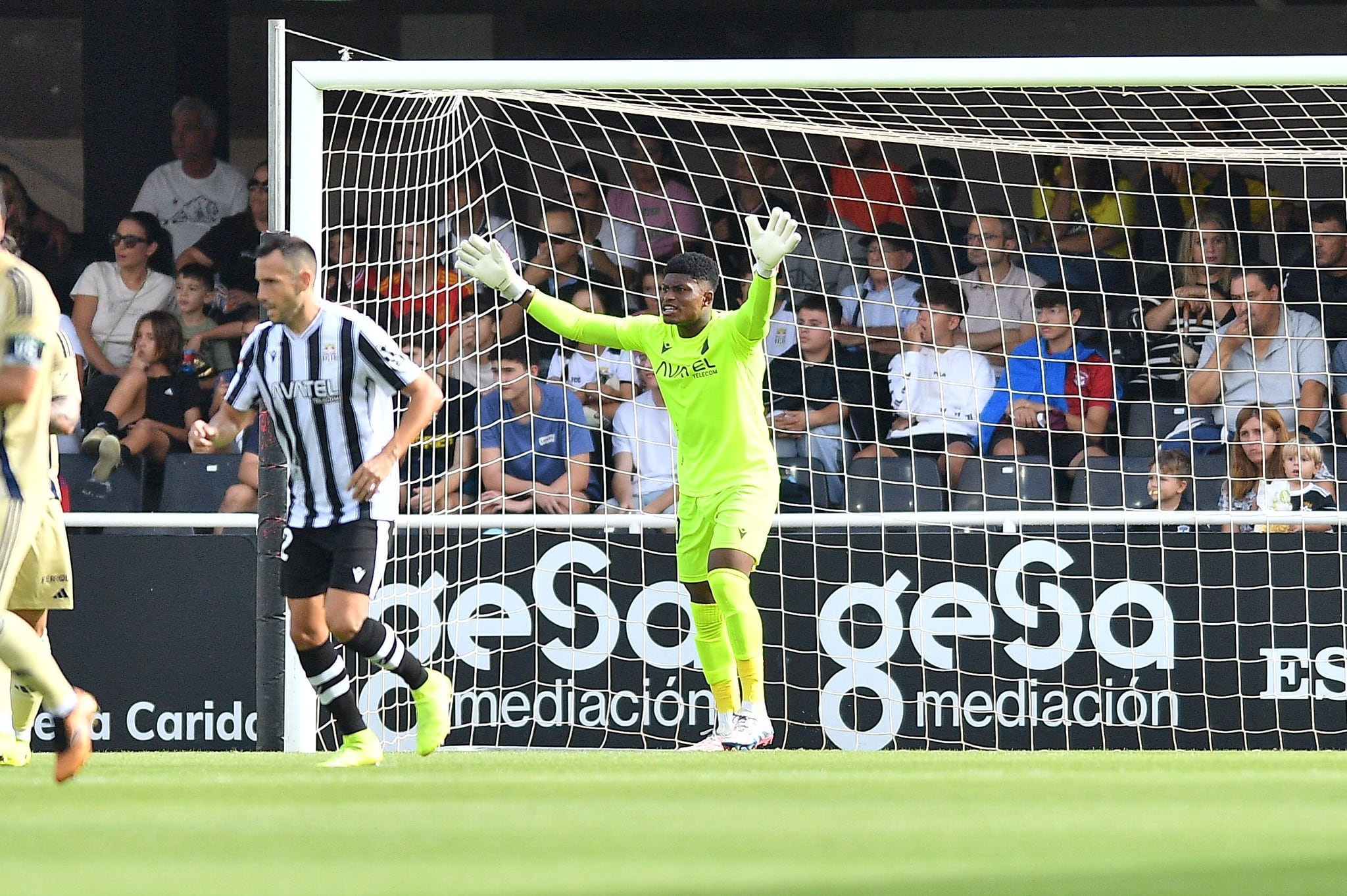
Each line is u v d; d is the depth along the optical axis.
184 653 28.25
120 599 28.34
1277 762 20.97
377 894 7.91
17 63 47.03
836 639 28.86
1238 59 27.72
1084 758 22.44
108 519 28.73
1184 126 42.78
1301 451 33.97
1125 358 38.25
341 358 19.83
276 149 27.75
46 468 15.27
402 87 28.25
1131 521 28.80
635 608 28.91
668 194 40.66
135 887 8.20
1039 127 41.84
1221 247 38.53
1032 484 33.62
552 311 25.98
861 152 40.38
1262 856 9.73
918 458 33.78
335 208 40.25
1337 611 28.64
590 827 11.49
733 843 10.35
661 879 8.59
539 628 28.94
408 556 29.05
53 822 12.09
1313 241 36.41
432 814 12.66
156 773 18.94
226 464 34.09
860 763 20.80
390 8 46.19
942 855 9.75
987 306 38.69
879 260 39.38
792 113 40.81
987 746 28.67
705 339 25.12
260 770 19.48
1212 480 33.56
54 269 41.69
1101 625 28.72
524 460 35.41
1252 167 39.31
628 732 28.80
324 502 20.22
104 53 42.28
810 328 36.88
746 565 24.84
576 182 40.78
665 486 35.56
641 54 46.78
